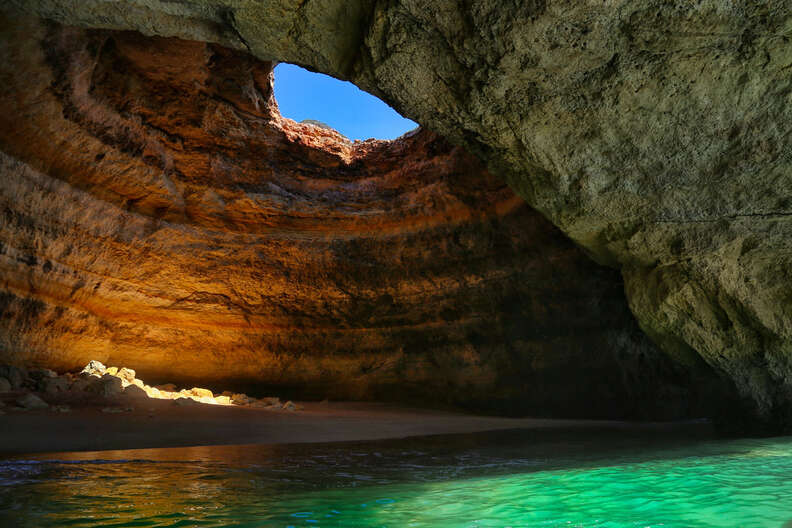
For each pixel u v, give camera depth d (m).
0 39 8.39
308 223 14.54
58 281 10.80
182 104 12.30
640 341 12.04
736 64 5.21
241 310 14.34
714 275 6.74
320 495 3.76
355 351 15.24
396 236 14.71
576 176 6.39
